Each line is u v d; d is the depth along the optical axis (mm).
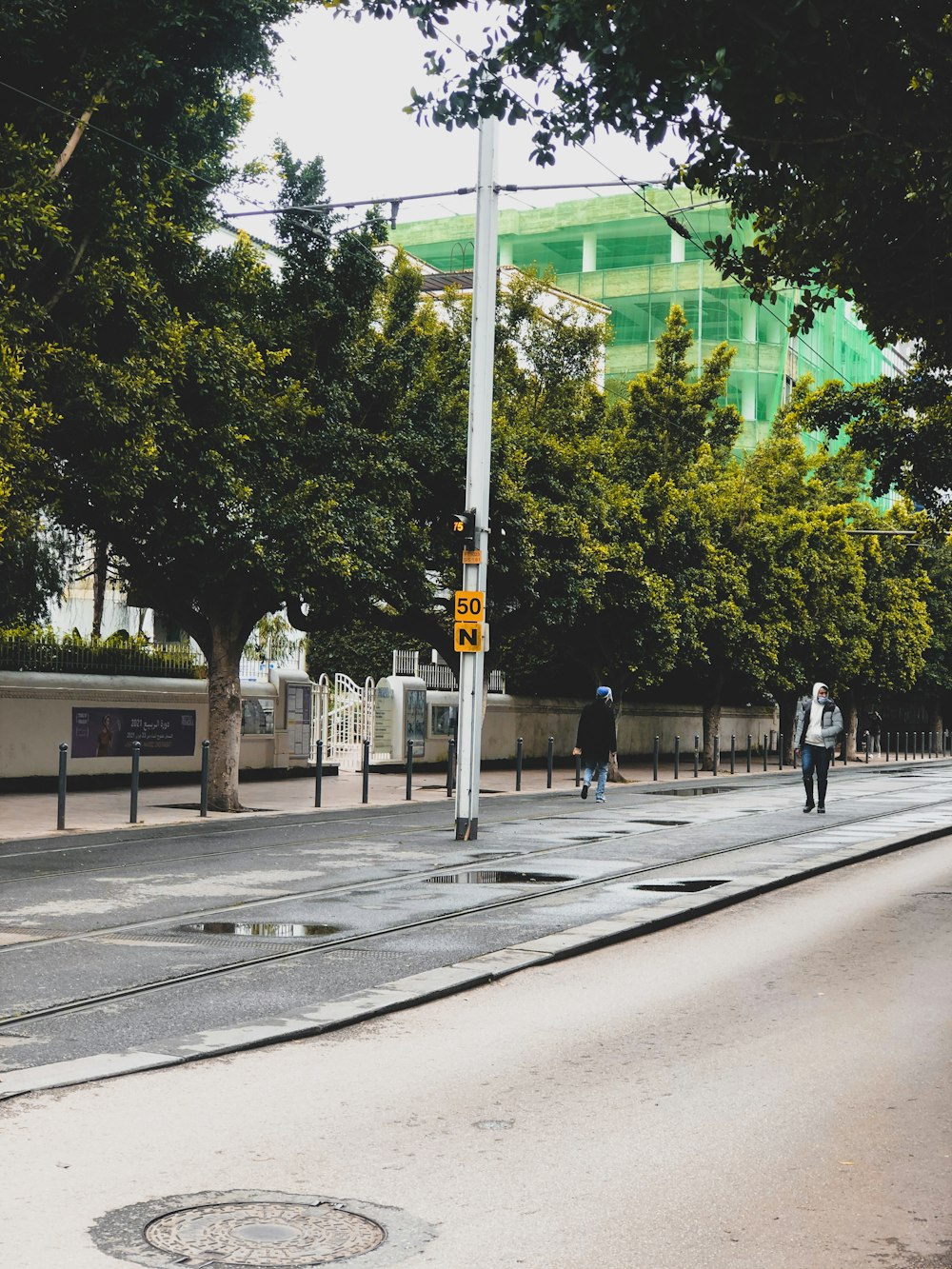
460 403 26172
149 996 8391
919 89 8922
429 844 17109
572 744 41219
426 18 9109
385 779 31172
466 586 18359
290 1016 7883
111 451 17594
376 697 34094
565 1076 6840
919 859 16984
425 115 9406
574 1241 4672
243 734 28922
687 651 35500
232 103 18938
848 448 22359
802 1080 6809
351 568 21203
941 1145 5785
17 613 24922
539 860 15539
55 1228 4680
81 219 16875
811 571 44250
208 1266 4383
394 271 26656
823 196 10109
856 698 54938
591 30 8250
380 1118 6078
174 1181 5188
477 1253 4555
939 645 61938
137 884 13086
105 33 15922
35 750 24219
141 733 26406
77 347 17375
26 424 15680
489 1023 7996
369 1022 7996
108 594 35250
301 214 21562
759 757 51625
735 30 8094
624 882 13664
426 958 9688
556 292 35031
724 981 9297
